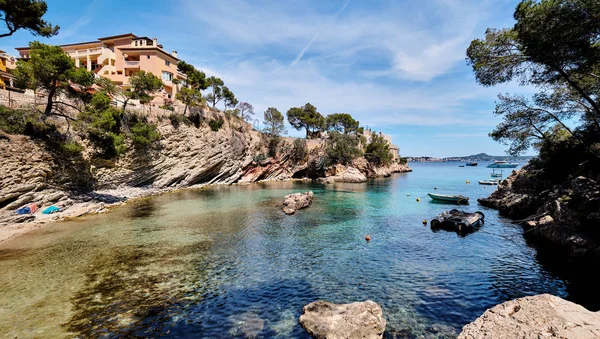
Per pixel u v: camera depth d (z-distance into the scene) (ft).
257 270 48.78
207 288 41.73
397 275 47.24
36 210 83.71
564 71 55.31
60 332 30.32
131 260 52.44
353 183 219.61
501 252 59.47
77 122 98.32
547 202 73.77
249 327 32.07
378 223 85.20
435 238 69.67
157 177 147.13
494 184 207.92
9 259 52.26
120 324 32.14
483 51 59.67
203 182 183.93
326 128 345.92
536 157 104.32
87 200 102.63
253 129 248.73
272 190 165.07
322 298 39.27
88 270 47.62
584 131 75.36
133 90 140.36
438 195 129.90
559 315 24.03
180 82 204.64
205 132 175.73
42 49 85.66
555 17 46.01
